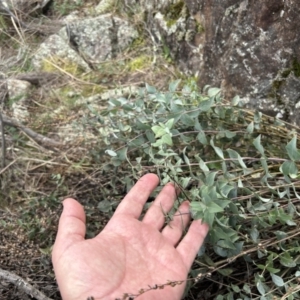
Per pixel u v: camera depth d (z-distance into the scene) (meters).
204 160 0.41
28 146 0.56
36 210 0.46
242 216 0.33
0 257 0.43
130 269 0.32
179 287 0.32
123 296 0.29
